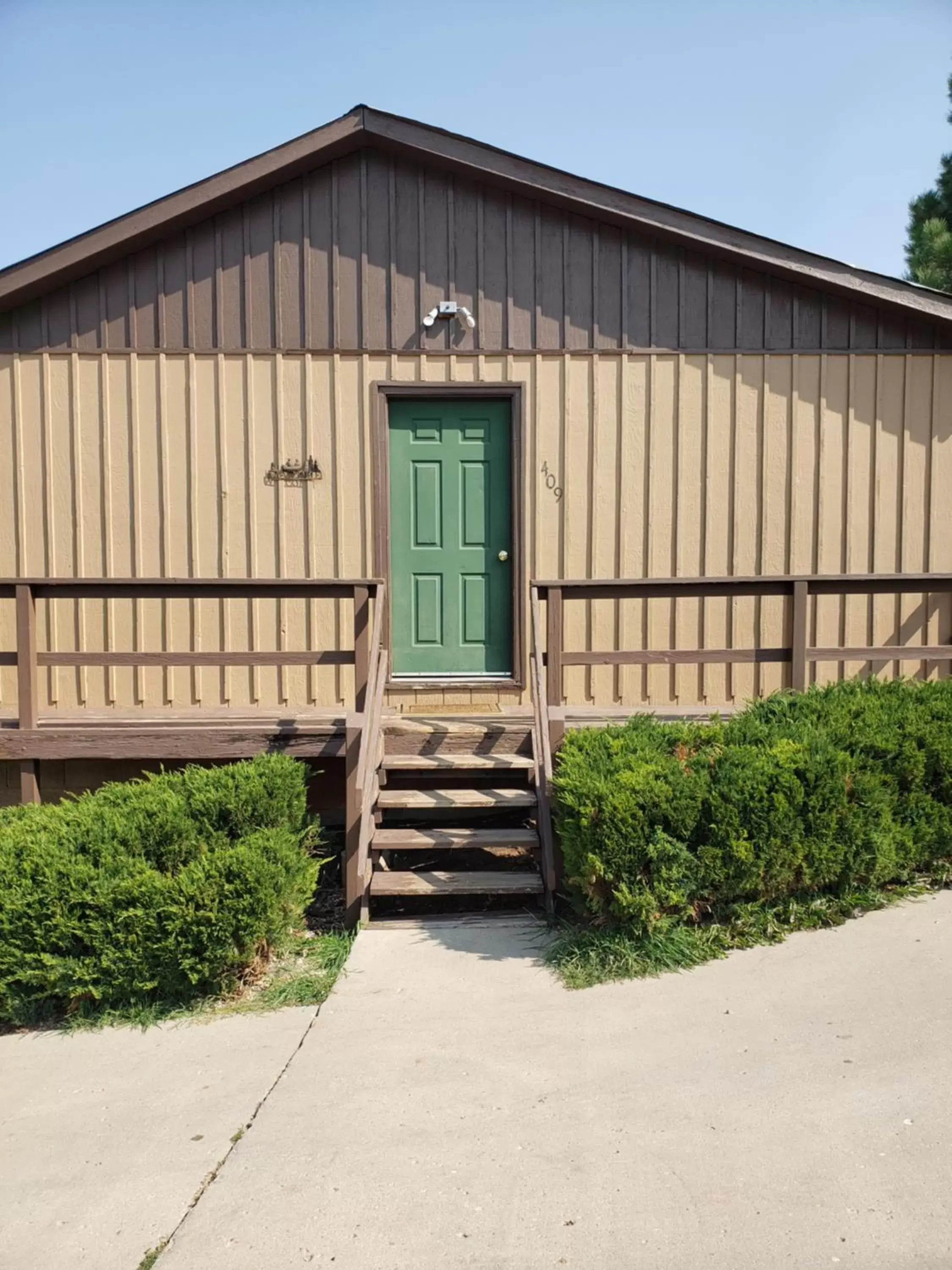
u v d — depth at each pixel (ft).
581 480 22.03
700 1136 9.46
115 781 21.07
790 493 22.17
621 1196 8.61
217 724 19.35
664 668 22.52
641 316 21.94
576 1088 10.52
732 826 13.82
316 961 14.75
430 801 17.08
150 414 21.74
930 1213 8.18
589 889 14.06
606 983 13.14
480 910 16.98
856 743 15.67
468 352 21.83
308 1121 10.12
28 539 21.84
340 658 17.84
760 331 22.06
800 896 14.70
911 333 22.22
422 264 21.72
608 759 15.31
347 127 20.81
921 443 22.30
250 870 13.52
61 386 21.67
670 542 22.15
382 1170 9.17
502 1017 12.35
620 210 21.16
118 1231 8.49
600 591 17.66
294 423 21.83
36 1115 10.67
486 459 22.29
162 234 21.34
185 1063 11.70
